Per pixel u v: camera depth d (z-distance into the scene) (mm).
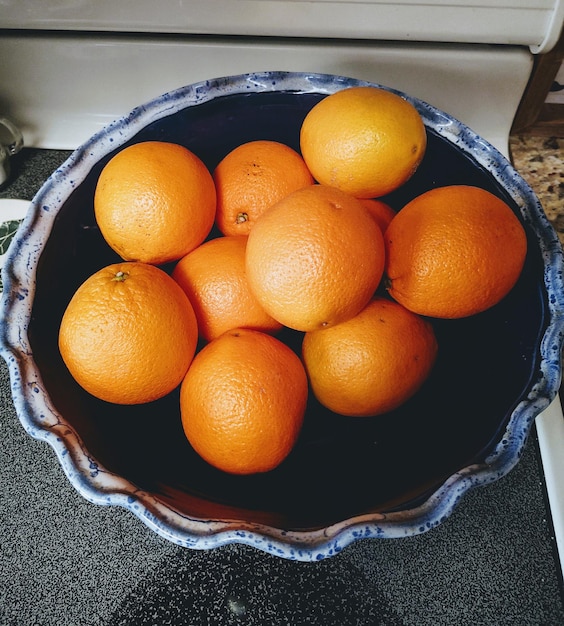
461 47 622
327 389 470
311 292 406
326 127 473
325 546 363
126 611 491
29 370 433
